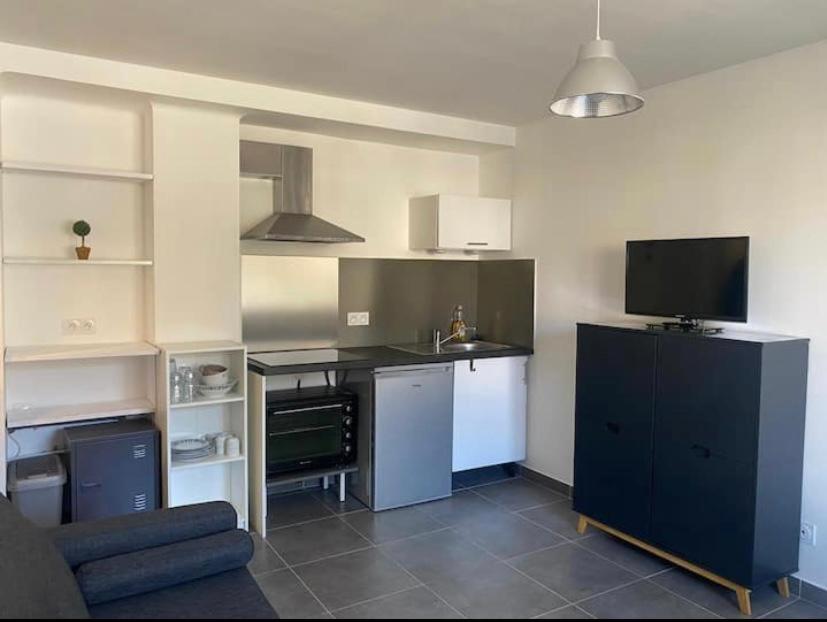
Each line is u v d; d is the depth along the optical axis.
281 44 2.97
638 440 3.34
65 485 3.30
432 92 3.76
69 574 2.00
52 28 2.79
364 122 3.98
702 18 2.64
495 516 3.96
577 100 2.44
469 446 4.43
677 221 3.55
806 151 2.96
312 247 4.35
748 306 3.21
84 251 3.38
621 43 2.95
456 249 4.63
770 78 3.10
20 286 3.44
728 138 3.29
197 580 2.30
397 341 4.73
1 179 3.16
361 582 3.10
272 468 3.83
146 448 3.37
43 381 3.49
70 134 3.49
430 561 3.33
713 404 2.96
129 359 3.71
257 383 3.65
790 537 2.97
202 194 3.63
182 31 2.82
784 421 2.88
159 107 3.49
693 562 3.07
